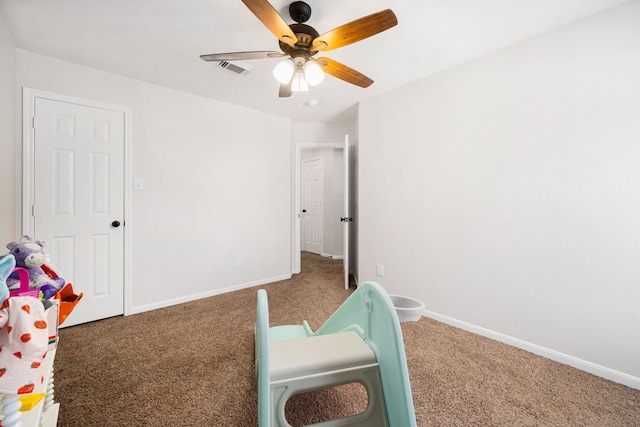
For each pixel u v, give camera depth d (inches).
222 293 121.6
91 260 89.7
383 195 110.6
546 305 71.2
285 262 146.1
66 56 81.9
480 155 82.7
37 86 80.0
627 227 60.4
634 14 58.9
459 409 52.6
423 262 97.7
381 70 90.7
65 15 63.7
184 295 110.6
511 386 59.4
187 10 62.0
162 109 103.5
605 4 60.3
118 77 93.8
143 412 51.5
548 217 70.7
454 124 88.6
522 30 69.4
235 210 125.7
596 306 64.1
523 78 74.0
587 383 60.5
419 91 97.6
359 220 120.6
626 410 52.5
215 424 49.1
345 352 42.5
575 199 66.7
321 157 214.8
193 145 111.9
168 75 94.4
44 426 38.8
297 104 124.3
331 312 100.6
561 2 59.6
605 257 63.0
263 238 136.4
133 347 74.6
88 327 86.2
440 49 78.0
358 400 55.5
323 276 151.9
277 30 52.6
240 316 96.3
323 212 212.4
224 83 101.1
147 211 100.7
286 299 114.6
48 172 82.0
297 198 158.7
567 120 67.5
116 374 62.7
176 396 55.9
